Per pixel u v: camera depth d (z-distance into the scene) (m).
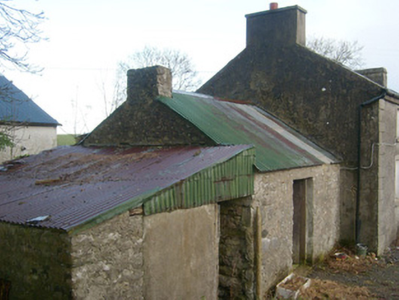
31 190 6.17
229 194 6.23
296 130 11.70
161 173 5.85
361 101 10.66
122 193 5.02
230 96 13.03
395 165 11.86
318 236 9.62
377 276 8.85
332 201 10.41
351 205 10.80
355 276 8.83
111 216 4.37
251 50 12.66
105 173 6.56
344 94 10.94
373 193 10.48
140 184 5.38
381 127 10.52
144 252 4.88
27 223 4.41
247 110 11.18
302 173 8.77
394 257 10.41
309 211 9.35
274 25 12.21
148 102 8.58
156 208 4.95
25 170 8.09
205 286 5.95
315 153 9.98
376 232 10.41
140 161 7.05
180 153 7.13
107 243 4.39
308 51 11.54
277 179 7.76
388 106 11.10
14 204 5.38
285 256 8.09
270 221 7.52
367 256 10.24
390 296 7.63
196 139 7.69
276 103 12.11
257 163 7.15
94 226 4.25
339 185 10.89
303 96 11.62
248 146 6.76
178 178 5.38
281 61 12.05
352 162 10.80
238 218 7.15
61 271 4.14
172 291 5.31
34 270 4.46
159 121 8.37
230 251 7.29
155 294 5.04
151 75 8.55
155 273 5.04
